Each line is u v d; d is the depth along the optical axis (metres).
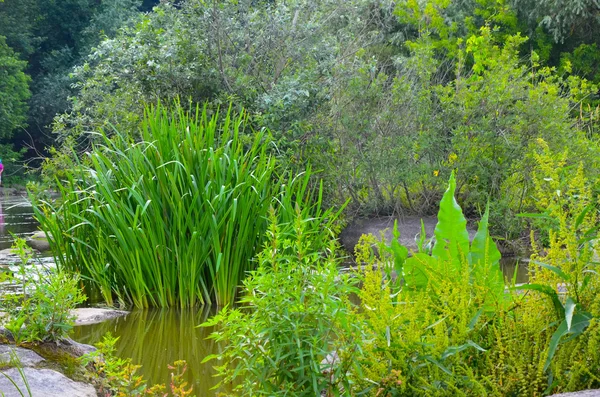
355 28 15.58
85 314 6.34
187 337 5.59
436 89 11.63
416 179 11.28
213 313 6.55
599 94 21.31
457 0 22.66
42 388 3.61
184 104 11.84
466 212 12.11
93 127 12.35
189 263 6.86
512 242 10.61
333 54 12.98
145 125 7.49
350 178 11.66
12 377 3.68
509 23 21.80
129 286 6.88
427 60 12.41
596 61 22.00
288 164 10.62
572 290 3.22
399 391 3.06
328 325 2.99
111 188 7.18
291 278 3.13
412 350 3.09
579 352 3.13
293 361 2.99
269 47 12.68
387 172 11.37
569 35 21.31
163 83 11.90
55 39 47.41
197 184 7.21
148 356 5.02
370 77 12.49
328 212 7.67
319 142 11.09
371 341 3.12
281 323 2.94
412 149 11.41
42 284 4.55
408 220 11.66
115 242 7.01
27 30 44.22
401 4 20.22
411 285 3.71
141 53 12.12
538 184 3.53
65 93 40.91
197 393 4.11
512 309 3.41
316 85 11.70
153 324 6.07
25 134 42.94
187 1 12.65
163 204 7.00
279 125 11.00
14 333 4.26
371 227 11.38
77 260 7.30
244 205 7.01
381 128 11.86
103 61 12.96
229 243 6.90
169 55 11.70
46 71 46.72
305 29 12.80
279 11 12.91
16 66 39.41
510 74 12.38
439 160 11.81
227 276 6.99
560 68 21.59
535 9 21.33
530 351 3.17
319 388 2.94
